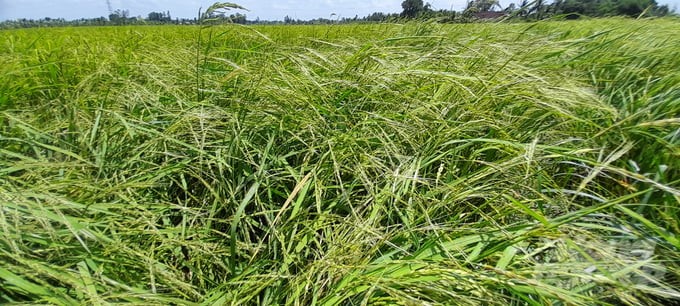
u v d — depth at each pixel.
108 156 1.67
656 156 1.52
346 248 1.13
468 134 1.73
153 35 5.24
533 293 0.95
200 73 2.37
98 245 1.17
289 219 1.28
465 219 1.28
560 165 1.66
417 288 0.96
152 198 1.57
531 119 1.78
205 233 1.37
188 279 1.30
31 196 1.14
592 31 3.88
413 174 1.44
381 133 1.73
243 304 1.10
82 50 3.53
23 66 2.94
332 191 1.54
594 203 1.45
